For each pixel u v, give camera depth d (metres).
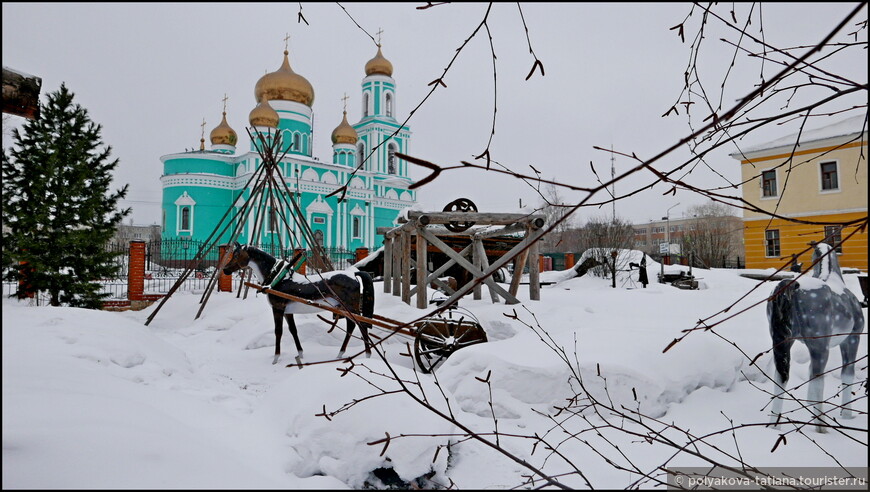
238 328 10.00
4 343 4.74
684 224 56.19
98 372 4.38
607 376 4.80
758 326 7.46
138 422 2.93
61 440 2.44
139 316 12.51
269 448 3.35
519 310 8.45
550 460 3.83
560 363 4.89
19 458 2.19
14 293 13.20
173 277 22.89
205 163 38.41
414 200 46.28
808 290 4.43
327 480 3.12
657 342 5.45
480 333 6.95
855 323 4.57
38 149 12.65
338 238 39.41
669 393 4.89
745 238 22.72
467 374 5.11
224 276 15.69
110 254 13.41
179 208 37.25
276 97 40.00
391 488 3.35
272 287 7.54
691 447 4.05
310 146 42.00
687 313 9.21
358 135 46.56
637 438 4.26
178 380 5.53
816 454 3.86
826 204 20.75
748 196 22.62
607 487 3.35
